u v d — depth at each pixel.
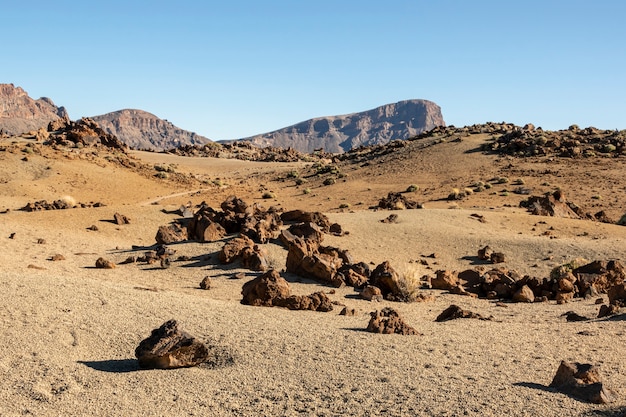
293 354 12.58
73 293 16.73
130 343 13.26
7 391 9.98
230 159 146.12
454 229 45.03
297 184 95.75
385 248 39.44
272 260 31.83
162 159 128.38
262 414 9.34
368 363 11.88
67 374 11.02
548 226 48.94
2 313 13.87
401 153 110.81
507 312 21.78
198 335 13.80
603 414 8.88
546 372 11.41
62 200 58.47
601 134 107.38
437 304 24.34
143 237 44.94
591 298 25.48
